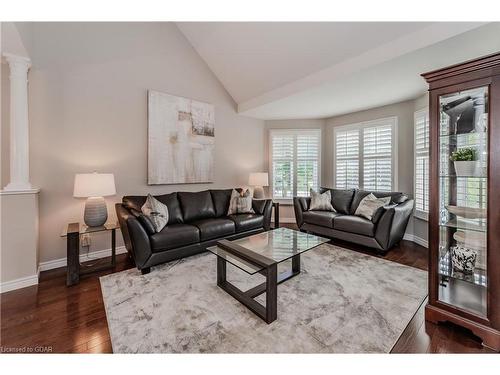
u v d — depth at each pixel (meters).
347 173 4.95
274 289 1.81
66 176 2.98
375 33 2.56
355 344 1.55
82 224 3.04
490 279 1.52
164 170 3.87
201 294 2.19
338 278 2.53
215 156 4.69
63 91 2.94
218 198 4.10
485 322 1.54
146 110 3.68
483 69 1.50
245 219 3.71
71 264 2.40
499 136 1.46
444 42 2.21
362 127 4.69
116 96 3.37
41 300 2.12
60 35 2.92
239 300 2.05
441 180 1.77
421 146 3.74
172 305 2.01
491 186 1.50
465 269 1.72
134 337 1.62
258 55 3.68
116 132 3.38
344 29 2.69
